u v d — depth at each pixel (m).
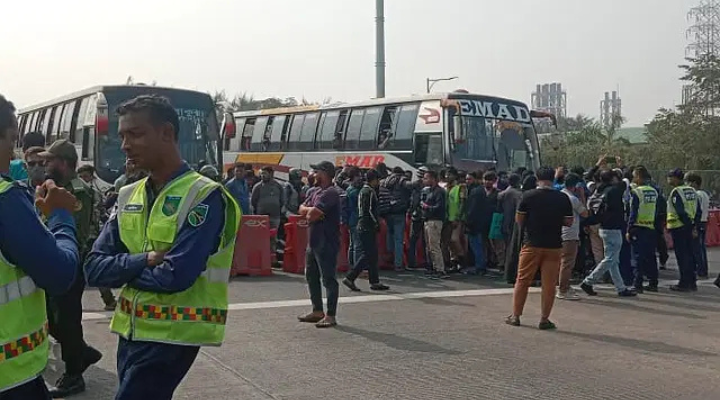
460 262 14.36
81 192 6.31
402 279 13.29
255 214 15.05
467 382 6.67
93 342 7.89
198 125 17.59
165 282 3.13
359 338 8.34
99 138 16.66
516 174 14.80
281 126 26.44
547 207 9.01
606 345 8.23
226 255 3.43
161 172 3.38
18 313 2.85
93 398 6.04
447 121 19.42
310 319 9.13
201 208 3.25
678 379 6.86
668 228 12.51
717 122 38.09
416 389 6.43
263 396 6.16
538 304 10.91
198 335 3.30
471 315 9.88
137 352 3.28
